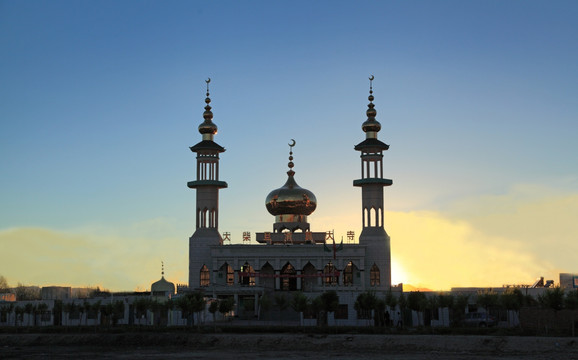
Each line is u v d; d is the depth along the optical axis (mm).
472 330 119375
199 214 182500
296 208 185125
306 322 141000
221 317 158250
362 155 179875
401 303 130875
